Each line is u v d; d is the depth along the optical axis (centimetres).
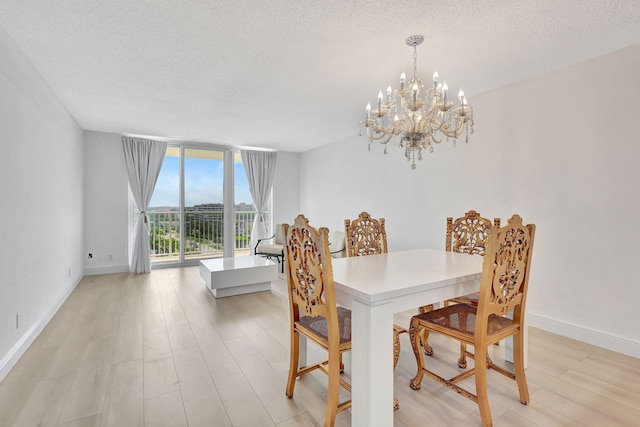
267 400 171
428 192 370
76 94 311
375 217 452
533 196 271
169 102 336
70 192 373
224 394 176
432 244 366
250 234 610
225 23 192
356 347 140
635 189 216
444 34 203
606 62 228
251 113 376
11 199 209
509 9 176
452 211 342
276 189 623
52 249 299
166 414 158
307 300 160
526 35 204
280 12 180
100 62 244
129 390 178
